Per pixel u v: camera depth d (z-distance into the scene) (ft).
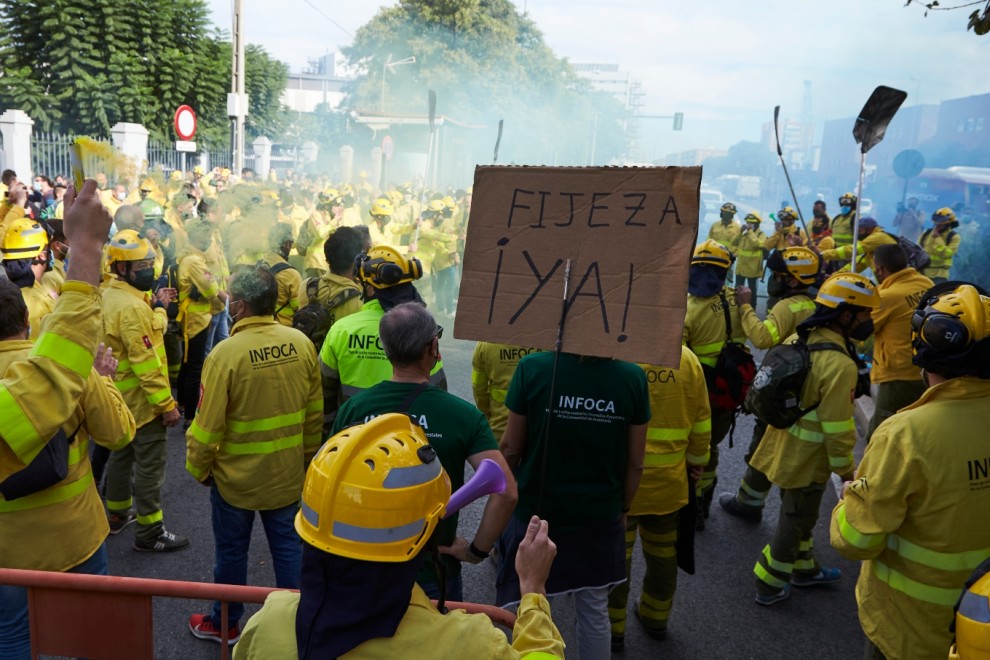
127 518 17.28
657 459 12.48
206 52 111.65
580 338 8.39
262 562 16.44
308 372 12.87
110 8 98.22
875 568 9.02
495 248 8.82
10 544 9.68
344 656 4.75
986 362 8.13
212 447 12.13
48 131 96.32
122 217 21.74
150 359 15.34
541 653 5.53
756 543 17.99
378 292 13.34
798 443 14.06
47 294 17.62
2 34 97.09
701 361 17.12
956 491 8.18
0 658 9.66
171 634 13.48
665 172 8.12
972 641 5.41
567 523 10.47
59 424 7.87
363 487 4.76
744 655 13.47
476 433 9.13
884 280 20.20
